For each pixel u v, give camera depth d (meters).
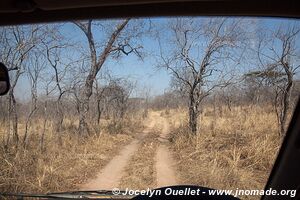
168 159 11.30
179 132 15.80
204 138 12.98
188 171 9.01
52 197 3.74
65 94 15.77
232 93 23.44
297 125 3.10
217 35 14.68
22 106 14.95
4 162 8.14
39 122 15.44
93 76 15.92
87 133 15.51
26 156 9.08
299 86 11.62
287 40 11.57
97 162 10.59
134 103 36.38
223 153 10.10
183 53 15.19
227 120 17.48
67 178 8.55
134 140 16.70
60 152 10.91
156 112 51.56
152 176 8.79
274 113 16.25
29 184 7.55
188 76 15.62
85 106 15.77
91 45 15.65
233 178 7.51
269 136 10.72
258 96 19.25
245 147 9.97
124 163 10.71
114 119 21.77
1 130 12.05
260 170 8.35
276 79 12.53
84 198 3.67
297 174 3.15
